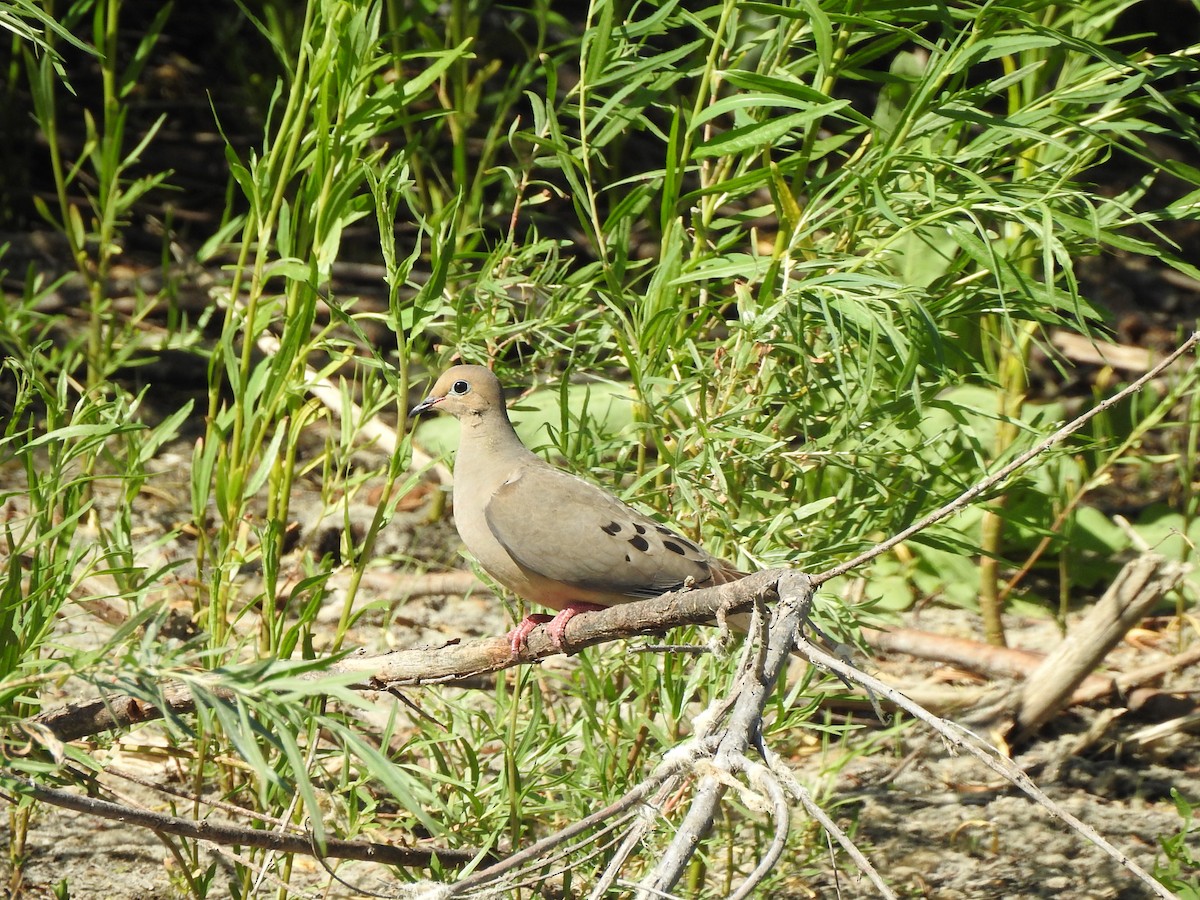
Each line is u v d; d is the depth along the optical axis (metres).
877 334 8.23
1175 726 12.18
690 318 11.98
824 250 9.22
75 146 20.81
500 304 9.88
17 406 8.52
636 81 9.33
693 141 9.56
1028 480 10.86
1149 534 14.95
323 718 5.70
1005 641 13.77
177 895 9.80
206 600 12.20
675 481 8.68
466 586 13.83
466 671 7.83
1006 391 12.44
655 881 4.80
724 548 9.06
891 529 9.52
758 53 12.58
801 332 8.60
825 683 9.62
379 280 19.17
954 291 9.16
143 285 18.16
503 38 21.86
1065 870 10.59
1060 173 9.85
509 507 8.82
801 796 5.07
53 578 7.89
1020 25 11.23
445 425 15.87
